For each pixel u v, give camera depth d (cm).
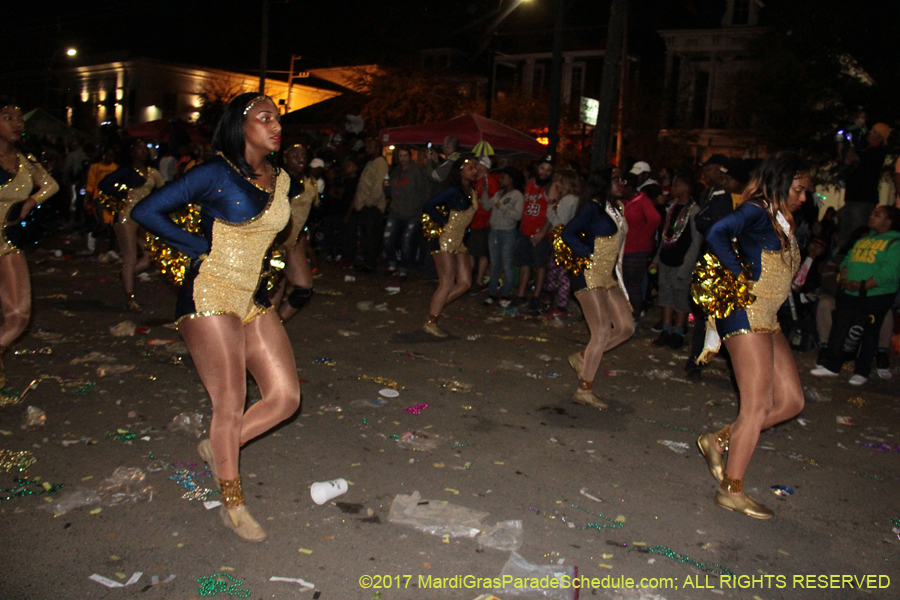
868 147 981
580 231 548
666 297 826
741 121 2178
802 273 821
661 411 590
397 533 361
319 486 388
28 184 500
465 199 759
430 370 658
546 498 412
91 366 589
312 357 671
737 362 409
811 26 1834
